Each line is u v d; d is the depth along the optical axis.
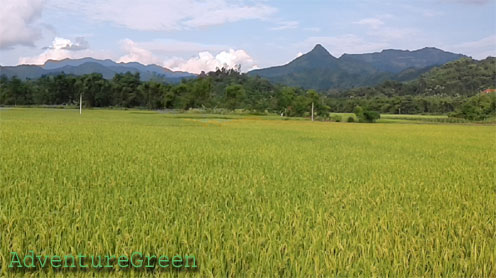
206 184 7.35
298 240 4.27
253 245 4.04
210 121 47.84
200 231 4.57
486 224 5.10
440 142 21.36
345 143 19.41
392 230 4.69
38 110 70.69
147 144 15.32
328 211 5.53
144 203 5.77
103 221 4.61
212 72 139.75
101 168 8.93
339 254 3.86
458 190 7.49
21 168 8.70
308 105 75.25
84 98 99.38
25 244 4.12
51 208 5.46
